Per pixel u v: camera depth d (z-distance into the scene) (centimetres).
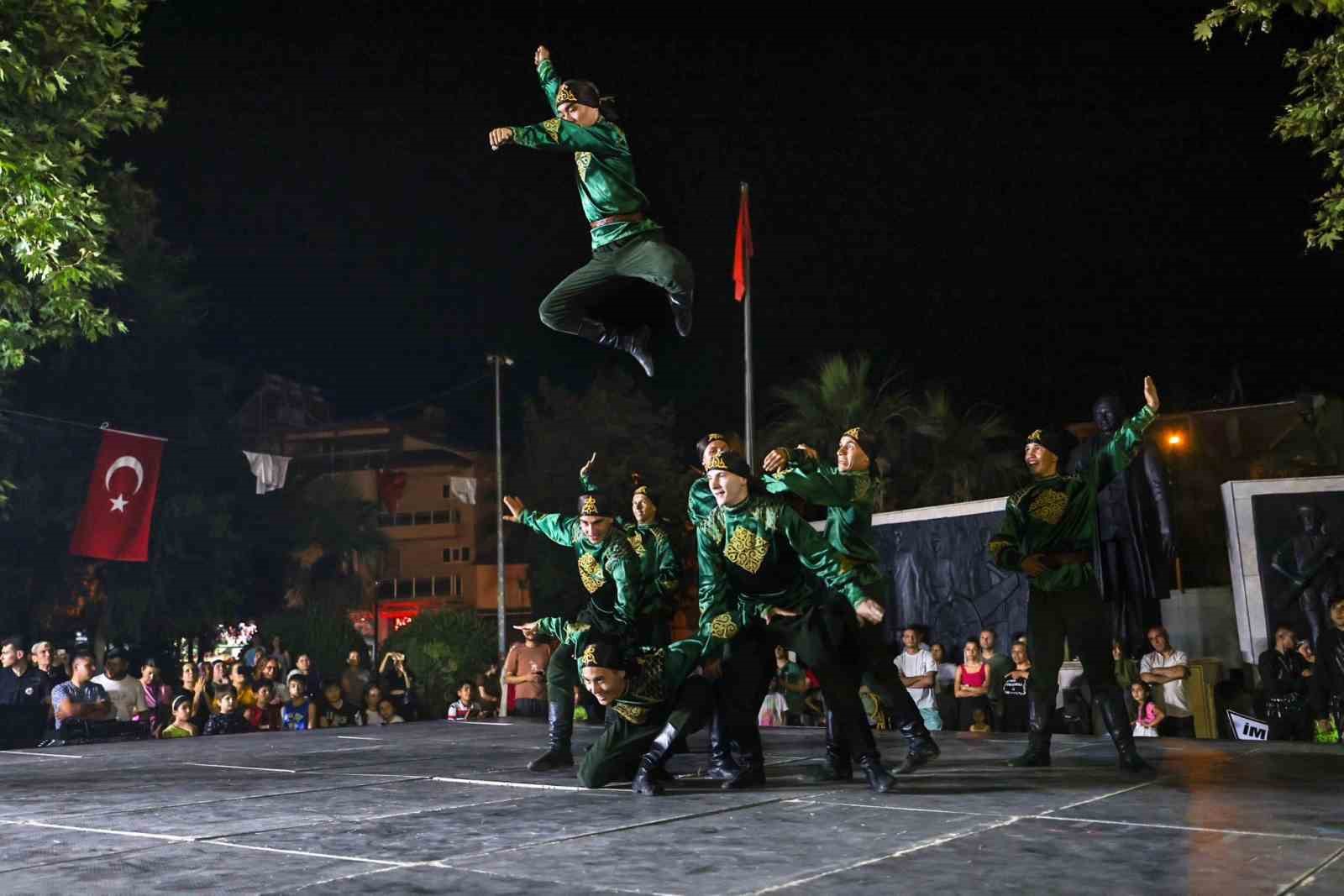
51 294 1279
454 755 831
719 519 614
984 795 573
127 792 640
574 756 796
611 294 673
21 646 1323
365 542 4191
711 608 623
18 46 1222
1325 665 1052
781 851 438
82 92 1281
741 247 2222
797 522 592
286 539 3322
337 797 603
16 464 2439
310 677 1650
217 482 2977
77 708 1248
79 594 2509
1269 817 496
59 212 1180
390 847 455
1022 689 1177
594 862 420
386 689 1797
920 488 2716
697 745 877
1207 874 388
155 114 1343
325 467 5641
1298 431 2338
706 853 435
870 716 1202
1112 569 946
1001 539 684
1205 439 2383
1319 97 1180
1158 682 1124
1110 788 593
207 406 2914
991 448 2848
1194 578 1627
